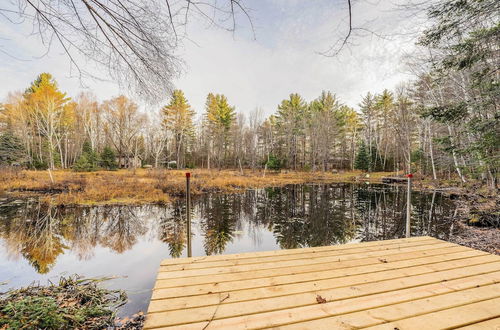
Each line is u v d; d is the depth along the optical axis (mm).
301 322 1392
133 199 11133
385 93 27625
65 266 4590
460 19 2840
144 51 1711
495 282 1877
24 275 4148
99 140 30766
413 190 14812
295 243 5992
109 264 4676
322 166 28062
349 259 2361
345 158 31750
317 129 27172
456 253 2529
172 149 30953
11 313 2494
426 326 1340
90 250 5523
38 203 10297
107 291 3410
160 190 12633
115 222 7941
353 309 1512
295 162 29156
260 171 27734
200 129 34406
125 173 19969
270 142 34188
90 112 26469
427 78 8945
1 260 4898
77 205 10039
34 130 22672
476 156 5980
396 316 1436
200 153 33219
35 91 20812
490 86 4887
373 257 2414
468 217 7113
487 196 8508
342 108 32188
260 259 2359
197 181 15375
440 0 2330
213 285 1839
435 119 5602
